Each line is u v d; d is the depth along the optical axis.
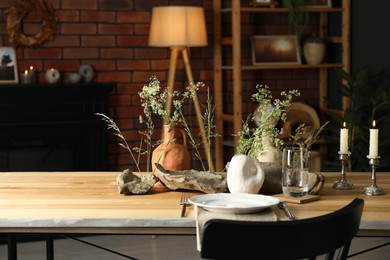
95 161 6.18
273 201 2.76
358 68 6.71
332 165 6.77
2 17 6.06
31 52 6.18
